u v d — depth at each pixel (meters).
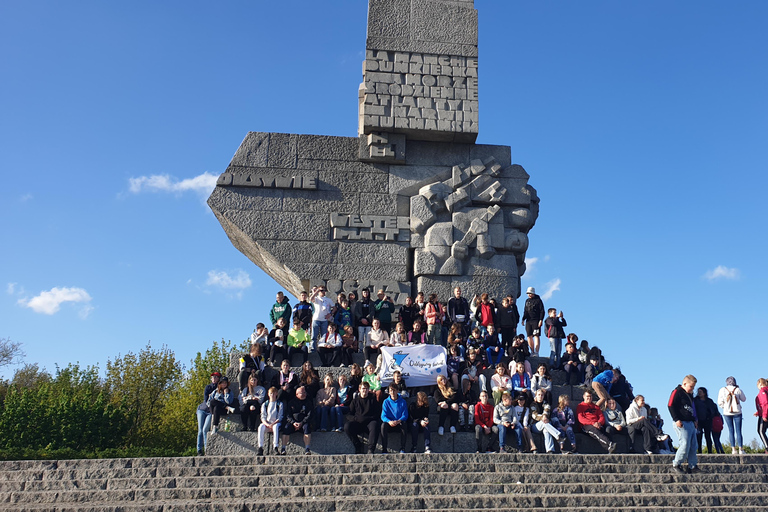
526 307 17.55
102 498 10.80
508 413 13.80
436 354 15.37
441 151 19.53
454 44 19.55
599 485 11.41
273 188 18.77
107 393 41.09
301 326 16.58
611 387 15.38
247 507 10.15
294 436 14.27
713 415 15.16
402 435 13.69
